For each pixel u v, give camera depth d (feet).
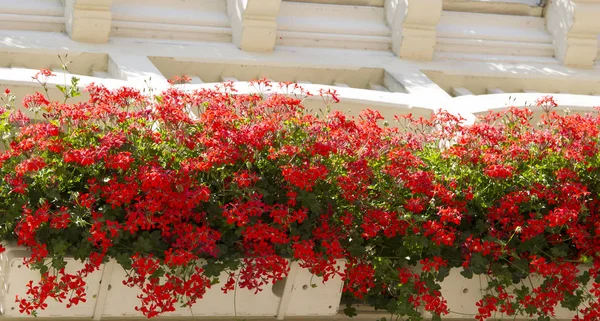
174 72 30.04
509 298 16.49
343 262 15.72
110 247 14.38
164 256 14.58
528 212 16.80
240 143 15.07
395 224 15.61
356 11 34.12
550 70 34.12
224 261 14.76
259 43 31.60
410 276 15.66
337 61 31.73
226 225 14.92
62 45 28.96
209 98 16.65
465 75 32.89
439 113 18.15
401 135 17.42
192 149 15.17
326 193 15.65
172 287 14.55
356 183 15.35
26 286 14.28
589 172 17.20
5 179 14.37
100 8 29.63
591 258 16.07
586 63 35.06
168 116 15.29
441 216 15.48
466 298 16.43
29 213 13.87
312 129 15.62
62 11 30.55
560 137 17.44
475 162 16.52
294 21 33.06
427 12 32.78
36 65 28.35
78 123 15.06
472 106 25.85
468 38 34.76
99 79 24.18
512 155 16.80
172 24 31.73
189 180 14.57
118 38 30.71
